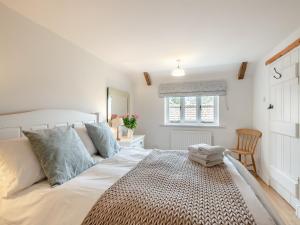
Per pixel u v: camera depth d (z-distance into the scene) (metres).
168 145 4.19
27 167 1.24
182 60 3.14
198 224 0.81
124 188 1.13
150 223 0.86
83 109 2.55
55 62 2.06
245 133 3.53
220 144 3.85
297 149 2.07
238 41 2.33
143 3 1.51
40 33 1.87
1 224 1.11
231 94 3.77
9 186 1.16
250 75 3.62
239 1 1.49
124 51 2.67
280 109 2.47
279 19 1.79
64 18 1.75
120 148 2.33
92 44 2.40
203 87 3.88
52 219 1.02
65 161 1.37
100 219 0.93
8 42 1.56
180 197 1.02
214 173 1.46
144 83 4.32
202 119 4.05
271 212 1.02
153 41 2.31
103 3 1.51
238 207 0.92
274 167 2.65
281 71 2.42
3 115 1.43
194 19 1.78
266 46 2.52
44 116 1.78
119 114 3.61
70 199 1.07
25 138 1.40
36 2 1.49
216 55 2.89
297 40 1.96
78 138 1.67
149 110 4.32
